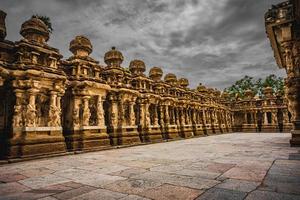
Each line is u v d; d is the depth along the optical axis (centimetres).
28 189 520
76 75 1520
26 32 1281
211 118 3725
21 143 1066
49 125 1249
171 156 1048
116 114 1806
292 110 1320
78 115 1471
